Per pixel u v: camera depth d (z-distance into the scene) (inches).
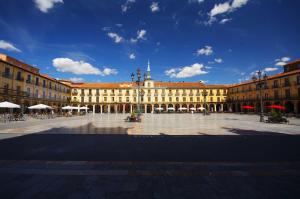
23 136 425.7
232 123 803.4
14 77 1369.3
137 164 216.5
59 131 513.3
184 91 2701.8
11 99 1326.3
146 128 590.9
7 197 136.1
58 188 151.9
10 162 222.4
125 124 749.3
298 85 1542.8
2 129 555.8
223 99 2662.4
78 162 223.1
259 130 539.2
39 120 1000.2
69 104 2395.4
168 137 411.5
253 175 183.3
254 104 2062.0
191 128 591.2
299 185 160.1
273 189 151.8
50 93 1913.1
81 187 154.0
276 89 1764.3
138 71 969.5
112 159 238.4
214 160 234.5
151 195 140.3
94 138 398.6
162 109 2501.2
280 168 204.4
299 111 1556.3
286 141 363.9
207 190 149.4
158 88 2704.2
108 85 2736.2
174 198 135.7
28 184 159.9
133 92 2684.5
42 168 201.6
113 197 136.8
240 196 139.3
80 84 2822.3
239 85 2340.1
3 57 1471.5
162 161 230.2
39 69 1934.1
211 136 426.0
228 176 180.4
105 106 2696.9
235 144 334.0
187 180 170.1
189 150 287.3
